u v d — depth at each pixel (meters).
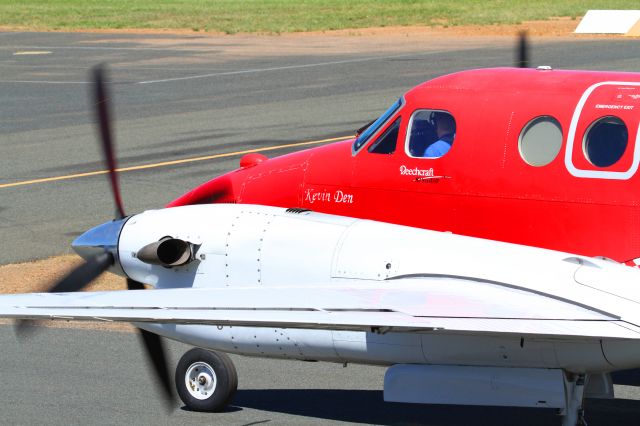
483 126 25.95
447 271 23.45
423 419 25.83
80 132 76.19
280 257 25.17
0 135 75.88
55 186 57.75
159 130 75.25
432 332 21.64
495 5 185.75
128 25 169.88
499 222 25.84
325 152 28.83
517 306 21.50
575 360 22.12
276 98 89.25
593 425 24.78
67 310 20.52
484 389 23.03
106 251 27.70
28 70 115.88
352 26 158.50
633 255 24.23
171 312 20.73
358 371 29.78
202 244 26.14
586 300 21.78
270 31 154.38
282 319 20.19
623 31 133.50
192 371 26.48
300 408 26.72
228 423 25.64
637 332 20.05
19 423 25.91
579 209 24.72
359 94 89.44
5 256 43.84
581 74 26.06
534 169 25.22
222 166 61.28
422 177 26.77
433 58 113.38
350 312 20.73
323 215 26.02
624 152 24.16
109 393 28.08
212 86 98.31
